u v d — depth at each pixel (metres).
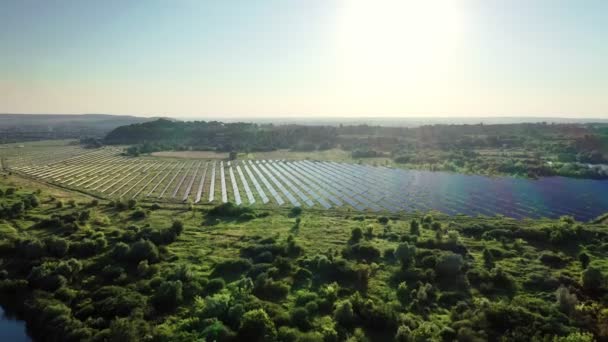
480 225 69.69
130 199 87.31
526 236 62.91
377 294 43.84
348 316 37.31
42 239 57.97
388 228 69.62
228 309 38.19
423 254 53.91
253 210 81.25
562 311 38.41
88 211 75.12
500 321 35.81
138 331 35.19
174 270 48.53
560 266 51.41
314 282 46.91
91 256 54.03
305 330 36.44
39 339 38.19
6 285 45.62
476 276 47.25
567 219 71.12
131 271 49.62
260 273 47.88
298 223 73.06
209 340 33.69
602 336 33.84
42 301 42.19
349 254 55.50
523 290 44.59
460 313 39.00
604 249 57.31
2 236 59.69
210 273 48.94
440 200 97.00
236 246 59.19
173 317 38.78
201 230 67.44
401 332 34.03
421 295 42.28
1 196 84.94
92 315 39.72
